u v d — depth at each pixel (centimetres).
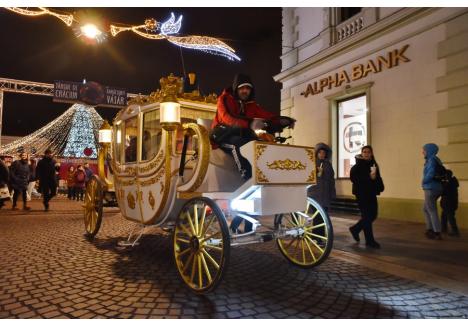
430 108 866
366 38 1015
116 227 784
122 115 594
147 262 490
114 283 401
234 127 398
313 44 1227
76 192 1675
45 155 1120
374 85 1004
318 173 611
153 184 486
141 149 530
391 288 393
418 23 894
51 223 838
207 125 493
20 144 2689
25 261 490
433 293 378
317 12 1216
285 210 403
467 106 793
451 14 824
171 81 532
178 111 431
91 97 1864
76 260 498
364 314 324
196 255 384
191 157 457
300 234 454
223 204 419
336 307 339
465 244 621
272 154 391
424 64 881
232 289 386
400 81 936
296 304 346
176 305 340
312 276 435
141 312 324
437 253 555
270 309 333
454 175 815
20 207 1249
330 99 1141
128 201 562
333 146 1135
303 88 1262
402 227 802
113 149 622
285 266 479
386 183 966
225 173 441
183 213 410
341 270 461
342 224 845
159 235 693
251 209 388
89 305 339
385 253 554
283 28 1367
